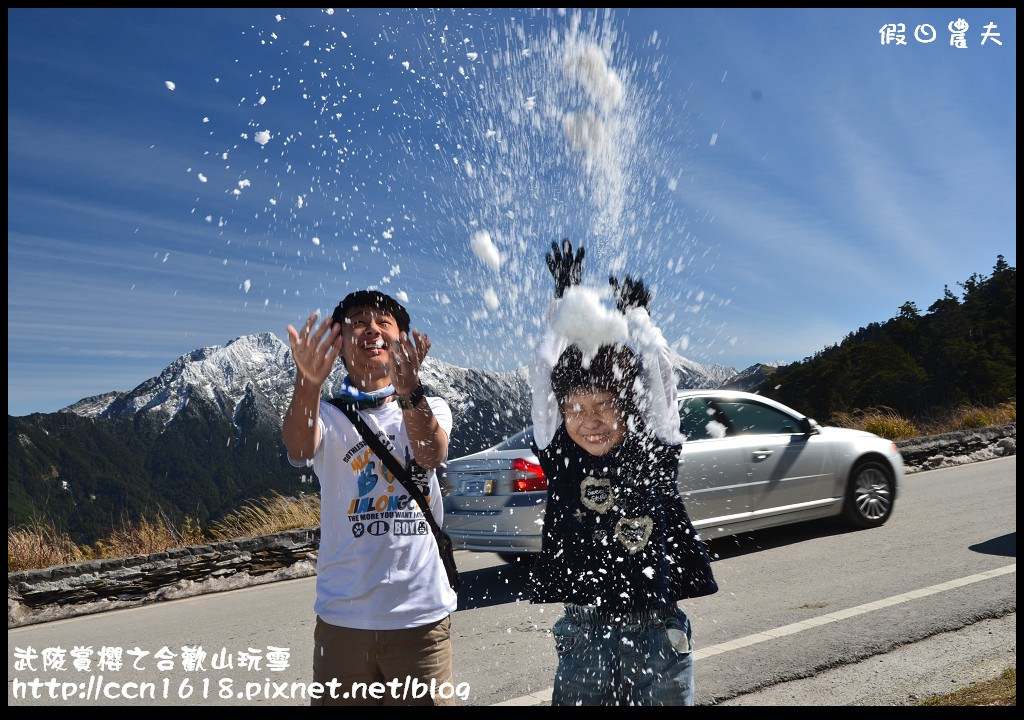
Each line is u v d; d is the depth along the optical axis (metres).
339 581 2.03
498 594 5.79
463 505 5.89
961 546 6.04
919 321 53.88
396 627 1.98
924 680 3.44
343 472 2.06
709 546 6.75
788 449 6.57
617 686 2.02
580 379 2.00
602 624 2.04
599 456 2.04
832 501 6.81
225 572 7.37
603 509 2.02
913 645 3.91
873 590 4.96
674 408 2.07
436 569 2.07
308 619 5.59
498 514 5.62
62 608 6.57
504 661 4.12
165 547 8.27
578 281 2.09
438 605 2.04
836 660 3.75
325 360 1.88
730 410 6.44
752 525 6.28
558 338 2.11
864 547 6.27
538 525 5.50
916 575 5.25
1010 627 4.06
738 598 5.02
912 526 7.00
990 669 3.50
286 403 1.96
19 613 6.36
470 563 7.24
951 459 12.21
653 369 2.03
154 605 6.81
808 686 3.47
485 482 5.78
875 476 7.11
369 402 2.12
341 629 2.00
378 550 2.01
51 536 7.86
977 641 3.90
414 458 2.05
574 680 2.05
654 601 1.99
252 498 9.35
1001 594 4.61
